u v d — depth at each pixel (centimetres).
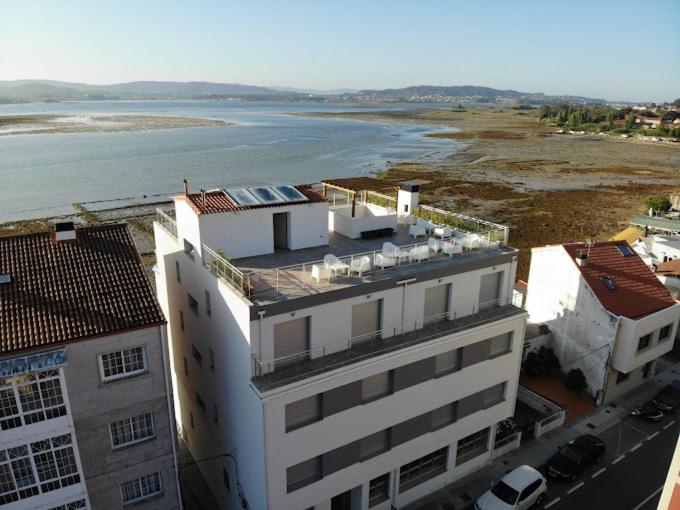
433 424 2544
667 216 7969
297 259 2528
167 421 2091
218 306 2222
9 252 2128
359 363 2094
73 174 11512
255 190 2681
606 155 17288
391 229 2992
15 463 1802
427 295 2402
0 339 1731
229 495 2528
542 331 3878
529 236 7756
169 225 2925
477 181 11981
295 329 2052
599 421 3338
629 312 3431
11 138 18138
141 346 1959
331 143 18750
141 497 2161
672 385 3578
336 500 2511
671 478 1418
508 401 2812
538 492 2584
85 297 1977
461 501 2634
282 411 1961
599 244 3884
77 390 1869
